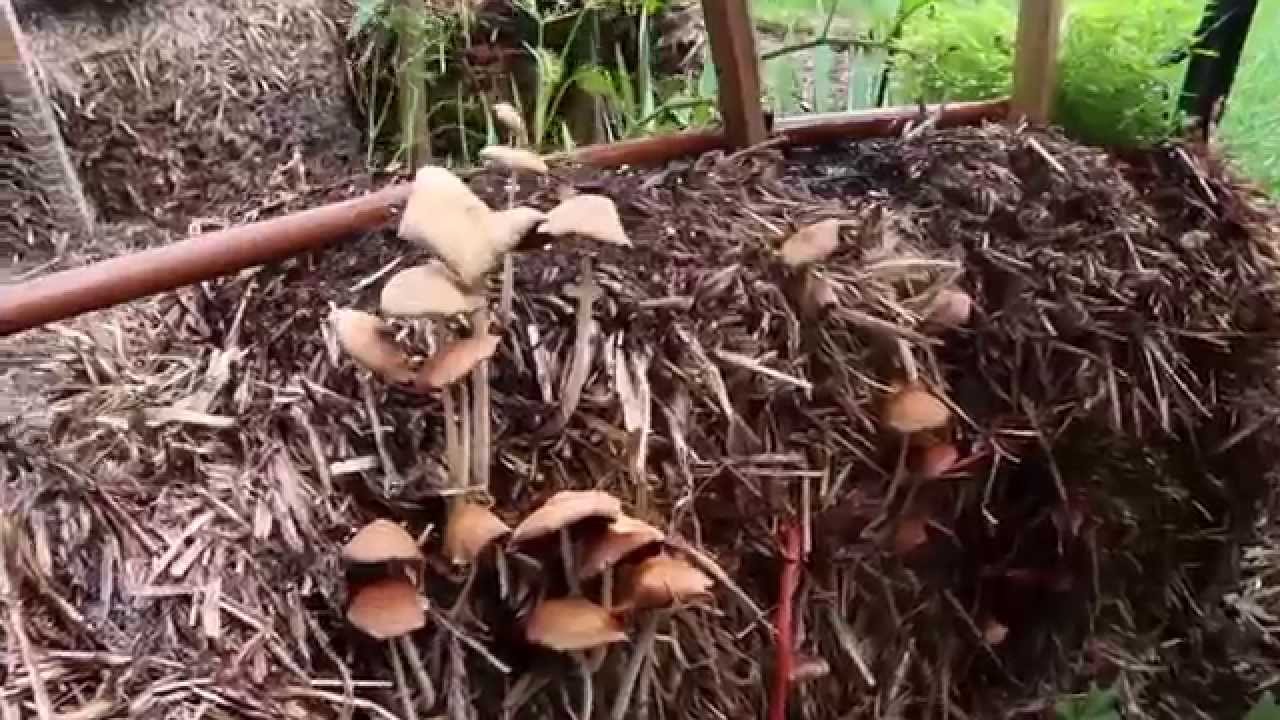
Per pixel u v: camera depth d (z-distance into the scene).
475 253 0.42
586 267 0.48
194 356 0.52
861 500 0.57
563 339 0.50
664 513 0.51
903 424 0.54
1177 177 0.65
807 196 0.60
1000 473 0.61
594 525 0.45
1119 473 0.62
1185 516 0.65
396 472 0.47
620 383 0.50
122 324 0.54
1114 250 0.60
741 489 0.53
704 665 0.53
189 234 0.58
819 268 0.55
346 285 0.52
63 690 0.41
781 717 0.55
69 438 0.47
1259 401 0.62
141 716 0.41
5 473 0.45
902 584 0.61
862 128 0.66
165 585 0.44
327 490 0.47
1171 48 0.66
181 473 0.47
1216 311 0.61
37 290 0.47
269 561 0.45
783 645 0.55
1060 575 0.63
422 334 0.48
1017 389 0.59
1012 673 0.66
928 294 0.56
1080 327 0.58
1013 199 0.60
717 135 0.64
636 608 0.47
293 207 0.59
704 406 0.52
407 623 0.43
